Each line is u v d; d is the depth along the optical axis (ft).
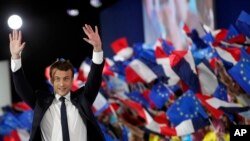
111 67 39.19
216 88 31.14
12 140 40.57
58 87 21.66
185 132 30.76
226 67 30.76
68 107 21.79
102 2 72.79
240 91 30.42
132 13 64.90
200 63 31.40
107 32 72.84
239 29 31.78
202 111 30.35
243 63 28.76
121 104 36.60
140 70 35.63
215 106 29.35
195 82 31.50
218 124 30.50
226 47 32.01
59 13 76.28
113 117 36.78
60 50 77.30
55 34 76.79
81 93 22.31
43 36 76.13
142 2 61.11
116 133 36.60
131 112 36.47
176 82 33.19
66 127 21.24
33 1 73.15
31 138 21.29
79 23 77.46
